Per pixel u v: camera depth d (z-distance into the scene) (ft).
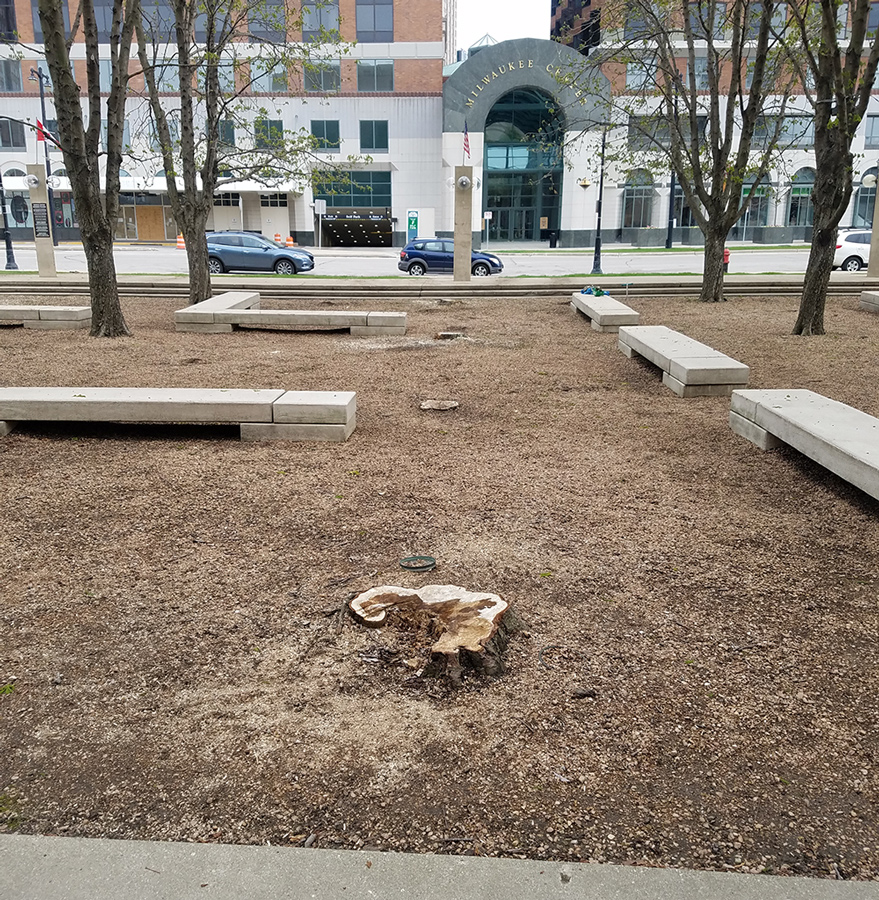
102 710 10.25
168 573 14.17
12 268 99.35
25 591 13.41
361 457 21.39
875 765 9.34
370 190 161.48
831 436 18.28
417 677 10.97
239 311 44.42
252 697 10.55
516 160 168.96
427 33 153.79
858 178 161.58
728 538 16.07
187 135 51.01
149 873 7.51
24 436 22.85
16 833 8.11
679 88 54.24
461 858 7.75
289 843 8.08
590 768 9.26
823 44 36.35
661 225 165.99
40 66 152.25
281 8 63.77
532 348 39.83
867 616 12.85
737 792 8.89
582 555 15.15
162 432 23.58
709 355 30.58
